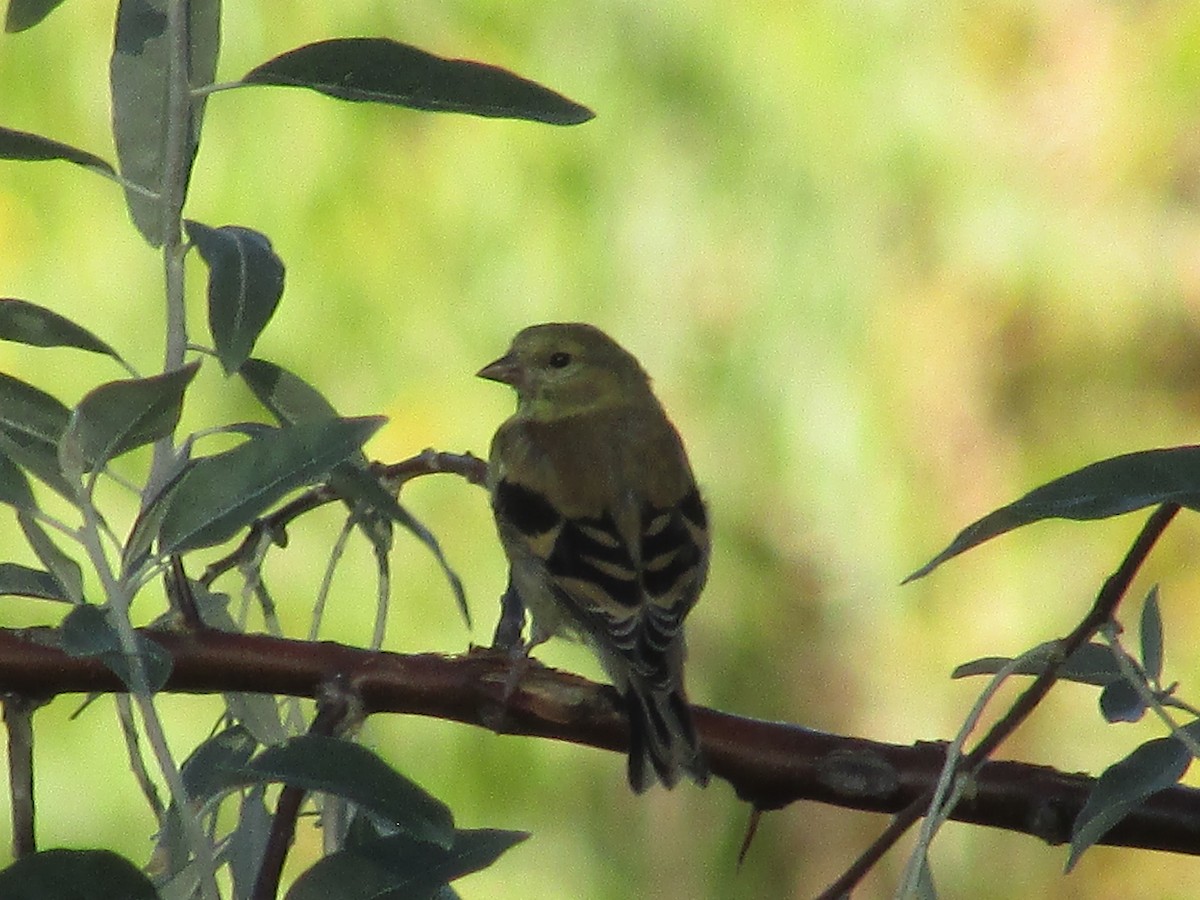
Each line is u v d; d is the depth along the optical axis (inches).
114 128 212.7
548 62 454.6
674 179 451.8
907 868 162.9
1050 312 491.2
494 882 454.3
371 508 211.2
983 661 203.0
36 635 181.0
